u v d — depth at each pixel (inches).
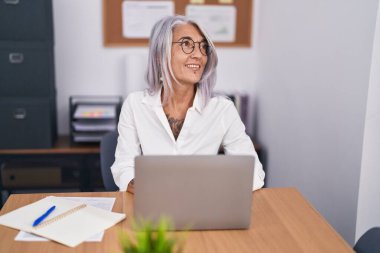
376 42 63.3
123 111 71.8
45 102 101.5
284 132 99.9
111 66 117.7
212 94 72.7
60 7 112.9
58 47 115.1
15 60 98.7
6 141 102.4
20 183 107.5
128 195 58.1
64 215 50.5
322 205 81.0
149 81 70.2
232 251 44.1
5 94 100.0
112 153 74.9
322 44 79.5
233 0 117.4
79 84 118.0
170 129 69.2
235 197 47.2
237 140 72.0
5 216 50.1
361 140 67.1
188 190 46.2
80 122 106.6
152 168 45.1
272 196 58.6
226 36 119.5
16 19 96.9
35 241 45.1
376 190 68.6
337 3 73.6
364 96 65.9
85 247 44.0
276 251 44.3
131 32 116.0
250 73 123.0
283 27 99.4
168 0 115.0
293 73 93.9
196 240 45.9
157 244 29.3
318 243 46.2
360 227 69.6
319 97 81.2
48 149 103.9
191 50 65.1
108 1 113.7
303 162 89.2
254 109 124.5
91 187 108.4
